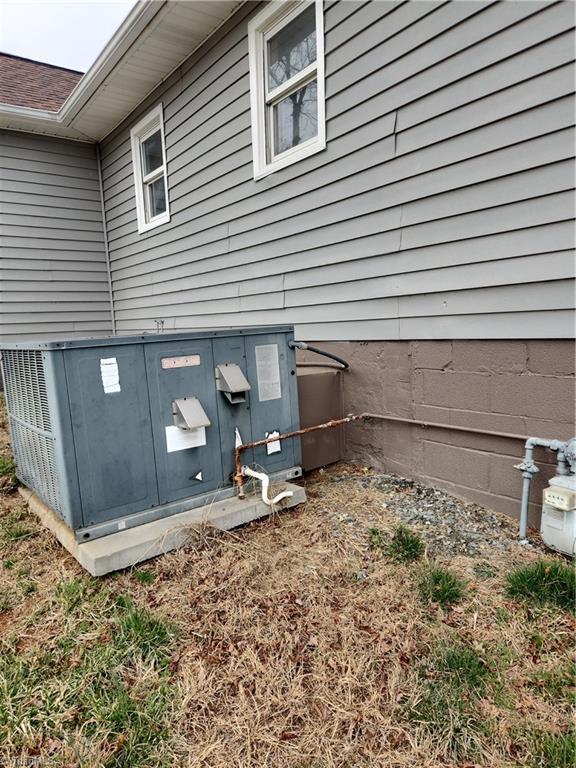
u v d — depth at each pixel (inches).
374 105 121.6
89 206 281.3
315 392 137.3
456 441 116.0
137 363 95.4
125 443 94.7
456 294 110.5
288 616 77.0
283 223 158.4
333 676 65.9
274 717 60.7
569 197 89.0
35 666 69.6
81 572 91.3
